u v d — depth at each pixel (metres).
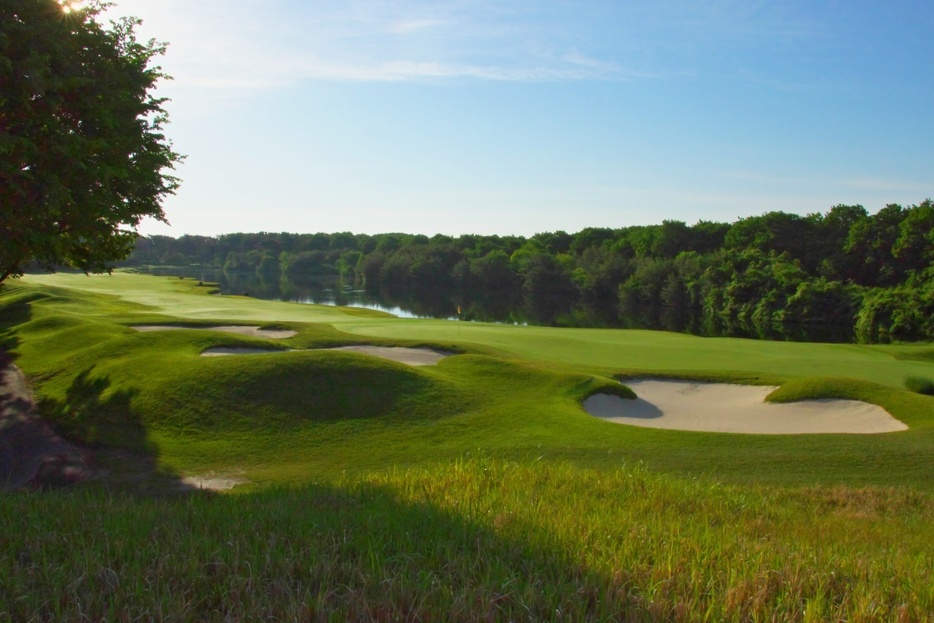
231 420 17.30
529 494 7.20
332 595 3.75
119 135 14.66
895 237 75.56
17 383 21.64
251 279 124.12
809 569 4.46
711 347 29.95
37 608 3.59
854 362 27.03
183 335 24.00
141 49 16.81
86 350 23.41
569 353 27.66
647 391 21.28
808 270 81.19
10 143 11.62
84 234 14.58
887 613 3.88
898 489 11.15
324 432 16.80
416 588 3.79
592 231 123.31
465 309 74.50
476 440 15.91
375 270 109.19
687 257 82.00
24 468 15.00
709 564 4.57
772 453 14.27
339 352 20.73
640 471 10.02
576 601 3.70
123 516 5.65
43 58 12.36
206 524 5.41
